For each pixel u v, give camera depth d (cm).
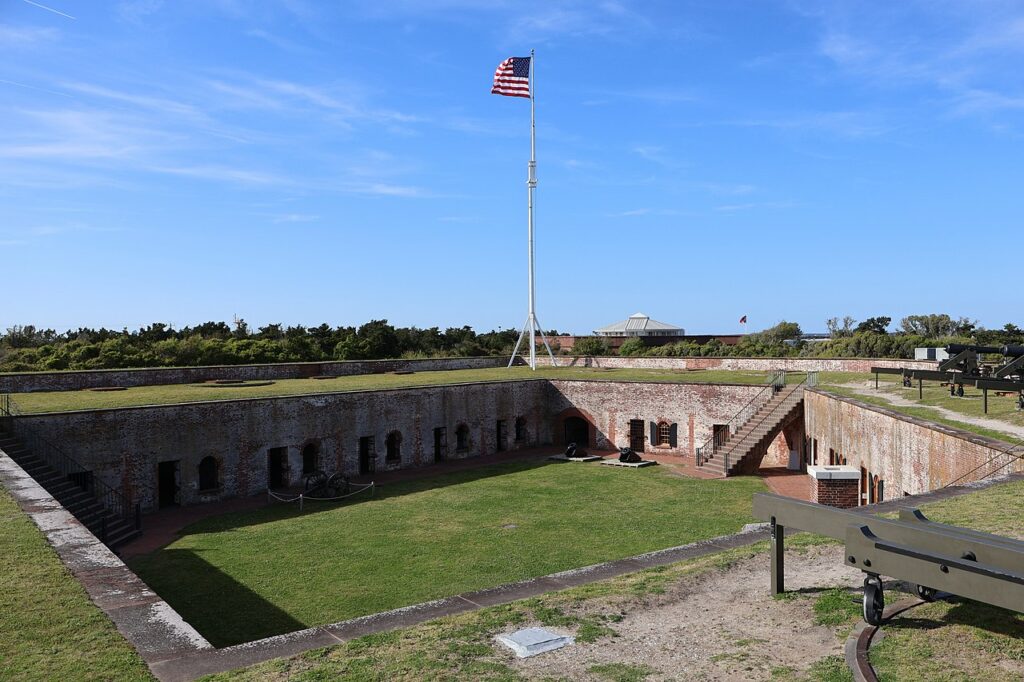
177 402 2362
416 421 3011
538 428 3612
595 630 643
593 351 5788
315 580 1495
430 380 3509
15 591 779
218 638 1195
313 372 3794
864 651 552
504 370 4394
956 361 2038
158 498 2208
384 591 1420
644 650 597
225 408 2375
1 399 2519
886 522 581
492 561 1617
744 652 580
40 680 579
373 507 2225
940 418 1662
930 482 1522
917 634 575
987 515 901
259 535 1894
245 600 1379
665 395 3316
